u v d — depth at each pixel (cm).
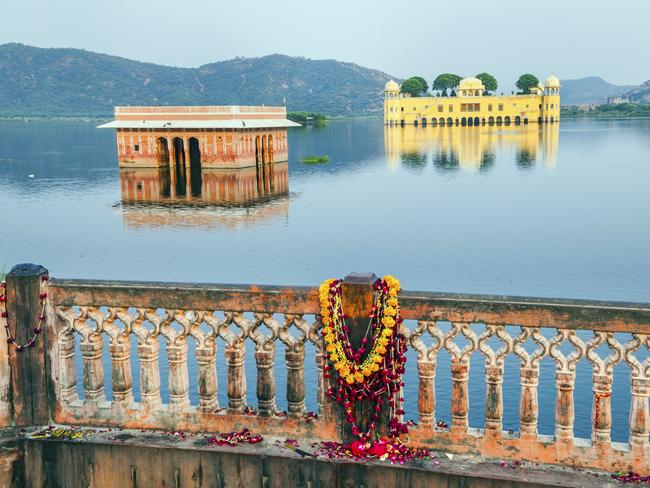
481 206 4247
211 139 6781
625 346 471
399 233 3350
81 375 1255
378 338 504
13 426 563
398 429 514
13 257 3006
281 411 547
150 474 534
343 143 11438
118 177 6588
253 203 4812
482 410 1152
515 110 16312
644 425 473
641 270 2362
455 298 495
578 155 7850
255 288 526
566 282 2234
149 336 546
